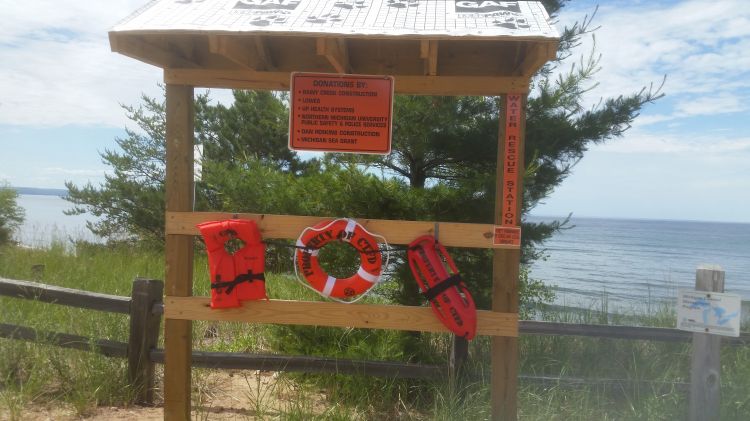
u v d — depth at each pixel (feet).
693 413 14.01
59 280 29.09
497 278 13.00
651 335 15.98
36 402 15.74
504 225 12.85
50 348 16.93
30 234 57.16
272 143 52.11
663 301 26.55
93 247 48.83
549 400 15.21
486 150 19.19
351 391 17.03
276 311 13.39
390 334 18.74
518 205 12.80
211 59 14.06
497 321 12.96
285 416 14.79
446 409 14.66
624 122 19.60
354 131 13.19
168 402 13.89
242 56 12.53
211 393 17.66
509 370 13.10
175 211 13.55
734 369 17.69
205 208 44.37
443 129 19.36
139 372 16.61
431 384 16.76
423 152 19.56
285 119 22.62
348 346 18.67
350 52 14.05
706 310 13.73
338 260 18.34
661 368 17.62
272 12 12.48
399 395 16.80
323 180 18.99
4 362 16.84
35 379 16.17
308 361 16.24
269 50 13.60
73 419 14.93
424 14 12.46
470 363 17.21
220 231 13.03
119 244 54.19
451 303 12.65
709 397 13.84
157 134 57.67
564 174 20.15
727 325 13.52
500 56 13.61
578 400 15.51
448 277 12.83
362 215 18.45
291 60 13.94
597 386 15.92
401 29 11.46
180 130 13.53
